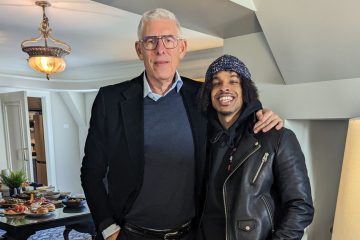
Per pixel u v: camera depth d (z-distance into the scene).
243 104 1.26
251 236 1.11
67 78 6.65
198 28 1.81
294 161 1.14
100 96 1.42
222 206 1.21
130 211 1.36
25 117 5.73
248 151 1.18
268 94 1.75
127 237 1.37
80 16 3.25
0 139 6.02
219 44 4.53
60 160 7.23
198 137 1.37
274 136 1.17
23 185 4.04
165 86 1.37
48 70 3.28
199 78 5.33
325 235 1.80
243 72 1.23
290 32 1.47
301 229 1.10
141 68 5.88
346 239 0.89
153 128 1.36
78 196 3.49
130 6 1.56
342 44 1.36
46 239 4.30
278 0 1.40
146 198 1.34
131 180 1.33
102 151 1.40
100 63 5.89
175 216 1.37
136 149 1.33
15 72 5.99
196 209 1.40
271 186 1.19
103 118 1.38
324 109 1.55
